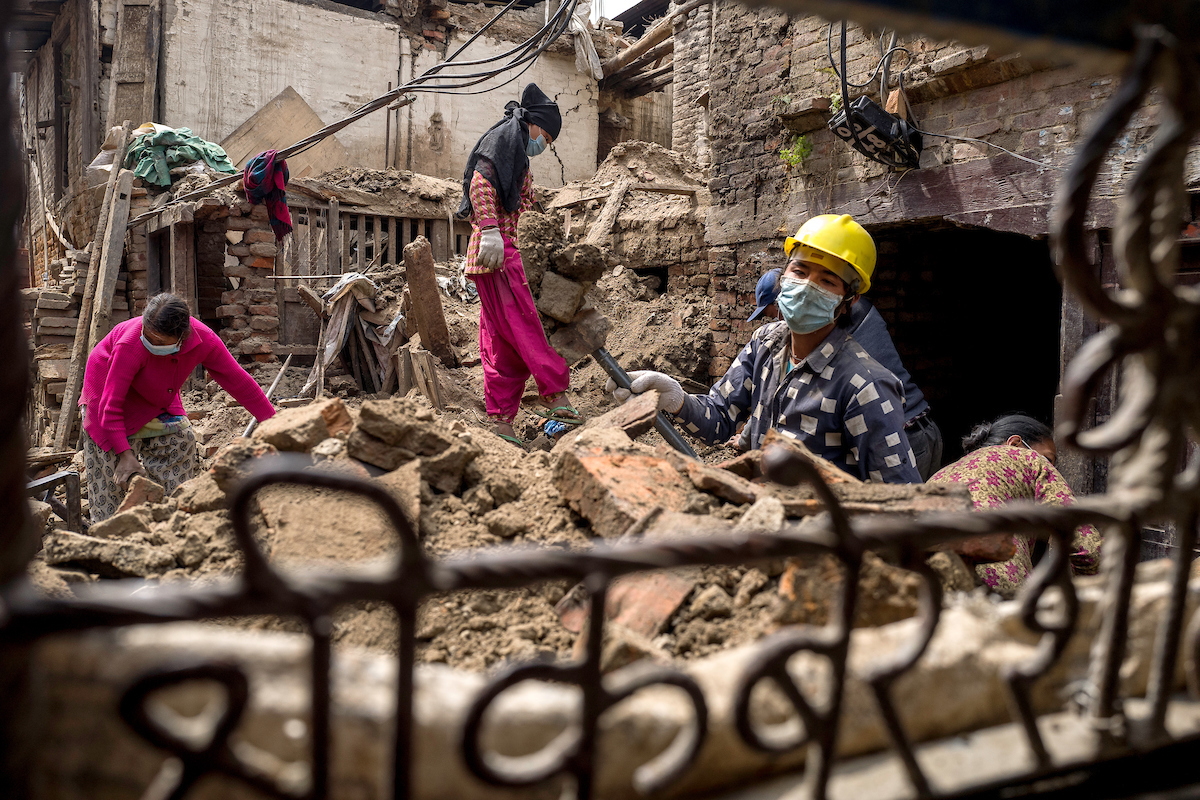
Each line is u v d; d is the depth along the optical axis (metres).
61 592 1.65
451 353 7.76
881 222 5.61
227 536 1.89
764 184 6.63
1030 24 0.68
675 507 1.81
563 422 4.78
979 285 7.36
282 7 13.64
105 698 0.71
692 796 0.84
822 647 0.75
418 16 15.05
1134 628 1.06
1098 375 0.78
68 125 14.27
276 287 9.04
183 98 12.99
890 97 5.26
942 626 1.02
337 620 1.54
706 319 8.53
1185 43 0.70
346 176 10.91
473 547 1.80
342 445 2.07
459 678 0.81
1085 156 0.72
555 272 4.78
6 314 0.53
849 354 2.71
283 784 0.63
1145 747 0.91
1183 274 4.12
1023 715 0.87
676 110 13.82
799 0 0.62
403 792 0.66
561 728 0.78
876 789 0.84
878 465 2.62
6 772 0.55
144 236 9.31
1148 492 0.85
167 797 0.60
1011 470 2.46
